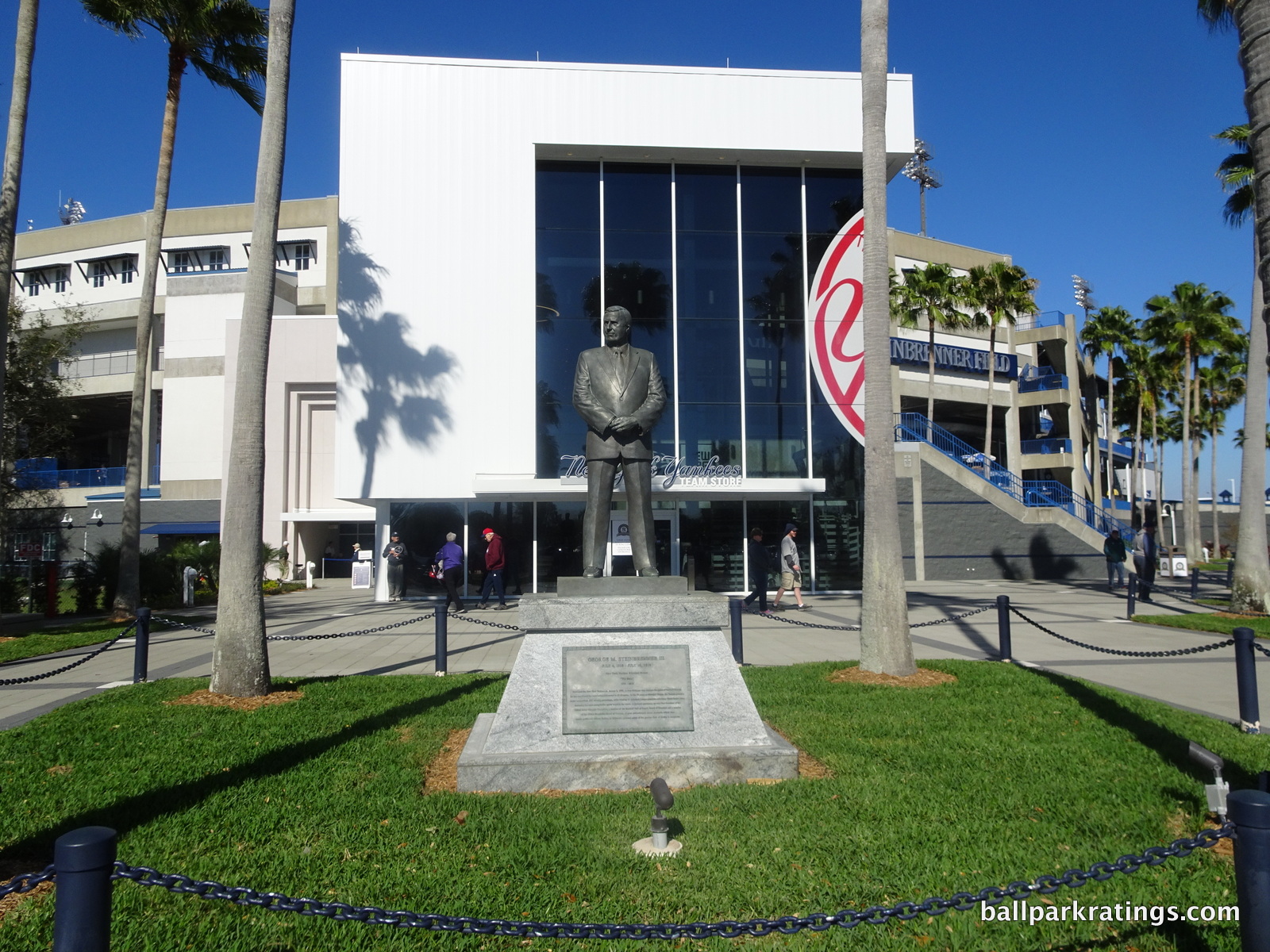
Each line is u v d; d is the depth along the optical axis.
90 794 6.04
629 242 23.38
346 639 15.80
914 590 26.19
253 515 9.90
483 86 22.83
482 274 22.55
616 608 6.46
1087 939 3.95
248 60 18.92
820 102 23.38
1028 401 42.66
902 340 41.72
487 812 5.53
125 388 45.59
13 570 25.69
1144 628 15.84
